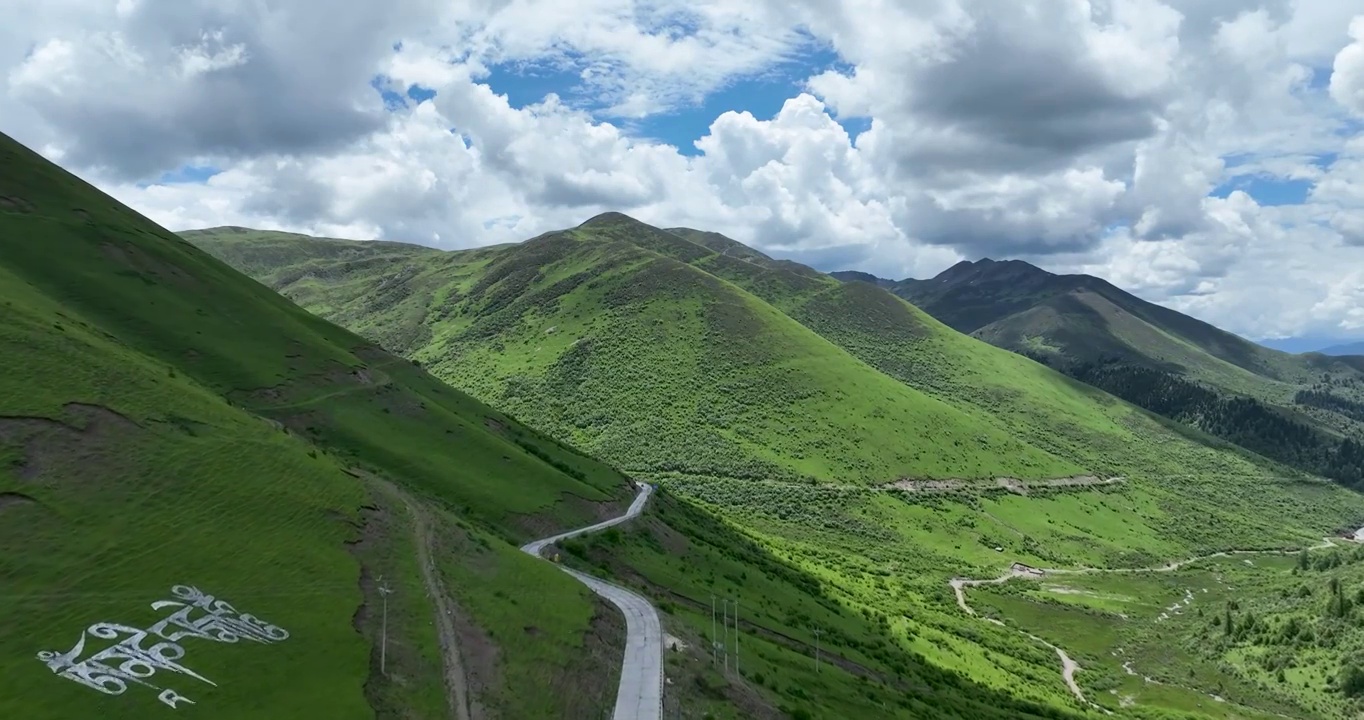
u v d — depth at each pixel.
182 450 61.19
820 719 66.38
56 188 130.50
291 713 40.06
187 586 47.03
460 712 46.53
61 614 40.22
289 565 54.50
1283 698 131.75
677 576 107.50
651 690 58.53
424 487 104.19
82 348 67.12
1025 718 98.69
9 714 32.91
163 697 37.44
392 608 55.16
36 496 47.88
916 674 107.31
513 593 68.62
